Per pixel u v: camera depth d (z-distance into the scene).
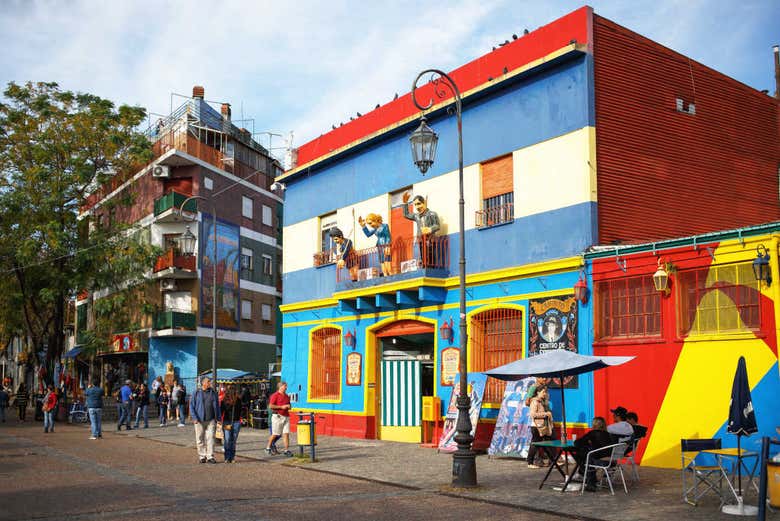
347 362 22.08
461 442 12.00
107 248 33.75
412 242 20.12
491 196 17.92
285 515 9.59
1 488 11.91
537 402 14.38
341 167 23.34
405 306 19.95
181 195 37.31
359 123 22.98
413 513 9.80
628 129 16.39
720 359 13.05
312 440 15.68
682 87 17.73
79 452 18.05
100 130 34.12
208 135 41.16
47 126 33.78
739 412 9.66
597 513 9.67
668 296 13.92
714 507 9.98
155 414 34.62
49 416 25.61
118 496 11.09
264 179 45.09
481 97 18.23
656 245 14.13
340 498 11.05
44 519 9.25
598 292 15.11
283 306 25.31
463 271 12.65
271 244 45.03
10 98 33.59
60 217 33.72
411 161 20.36
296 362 24.58
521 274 16.67
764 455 8.61
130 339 39.91
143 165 37.53
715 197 17.88
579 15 16.25
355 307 21.62
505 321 17.31
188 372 37.12
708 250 13.35
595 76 15.98
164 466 15.05
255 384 29.78
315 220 24.45
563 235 15.91
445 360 18.55
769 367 12.36
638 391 14.25
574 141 15.90
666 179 16.92
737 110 18.97
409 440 20.23
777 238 12.45
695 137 17.77
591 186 15.49
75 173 33.06
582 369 12.30
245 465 15.30
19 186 33.19
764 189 19.16
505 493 11.36
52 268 33.19
